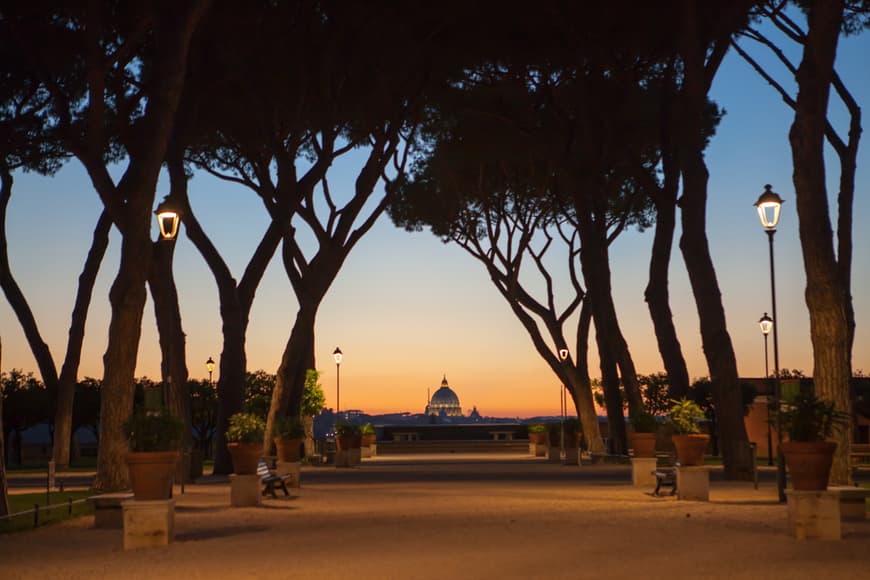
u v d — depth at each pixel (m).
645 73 31.44
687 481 19.03
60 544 13.12
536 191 40.41
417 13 27.56
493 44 28.92
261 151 32.62
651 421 23.81
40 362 38.38
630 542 12.32
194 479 28.19
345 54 28.73
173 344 29.08
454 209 41.00
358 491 22.61
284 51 28.12
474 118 35.81
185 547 12.52
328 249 32.59
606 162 33.78
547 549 11.68
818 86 19.00
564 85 34.56
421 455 56.59
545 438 51.25
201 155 33.53
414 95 30.92
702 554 11.22
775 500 18.86
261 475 18.92
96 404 60.22
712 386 25.80
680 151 26.39
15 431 58.88
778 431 13.43
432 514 16.34
